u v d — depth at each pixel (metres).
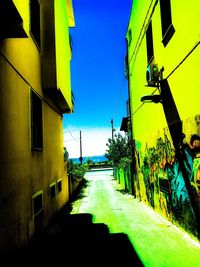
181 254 5.52
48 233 7.87
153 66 8.05
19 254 5.59
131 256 5.53
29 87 7.12
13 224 5.35
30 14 7.62
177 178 7.21
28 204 6.50
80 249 6.13
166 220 8.53
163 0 8.04
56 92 9.38
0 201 4.72
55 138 11.20
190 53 6.02
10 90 5.55
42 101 8.73
